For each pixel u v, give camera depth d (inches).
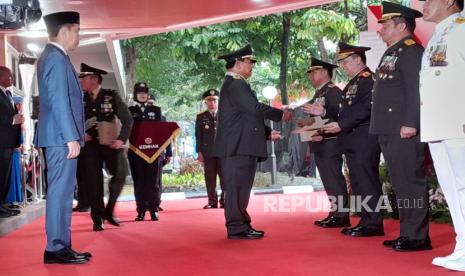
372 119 195.2
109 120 260.4
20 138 287.6
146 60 715.4
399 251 185.3
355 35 621.9
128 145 295.0
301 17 596.4
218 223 277.1
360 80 230.1
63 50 181.9
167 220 294.4
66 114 175.0
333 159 253.3
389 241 197.3
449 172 166.9
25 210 309.1
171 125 300.5
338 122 228.7
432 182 259.9
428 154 231.6
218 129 228.2
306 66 682.2
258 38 633.6
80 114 183.0
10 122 277.0
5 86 281.4
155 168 297.9
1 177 276.5
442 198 257.3
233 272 159.2
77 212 342.3
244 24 613.3
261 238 221.3
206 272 160.4
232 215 223.1
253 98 224.4
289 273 156.0
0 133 273.4
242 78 229.5
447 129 159.3
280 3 375.9
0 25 232.2
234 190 223.1
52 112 177.3
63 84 175.8
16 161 316.5
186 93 767.1
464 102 157.6
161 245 210.8
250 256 183.2
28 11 230.8
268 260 175.5
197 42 607.5
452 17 163.0
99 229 258.1
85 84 259.9
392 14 192.1
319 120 249.6
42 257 192.1
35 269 171.0
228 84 229.5
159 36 649.6
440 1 162.7
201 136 361.4
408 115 179.9
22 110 347.9
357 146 226.8
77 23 184.1
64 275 161.8
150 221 291.0
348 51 234.8
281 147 589.9
